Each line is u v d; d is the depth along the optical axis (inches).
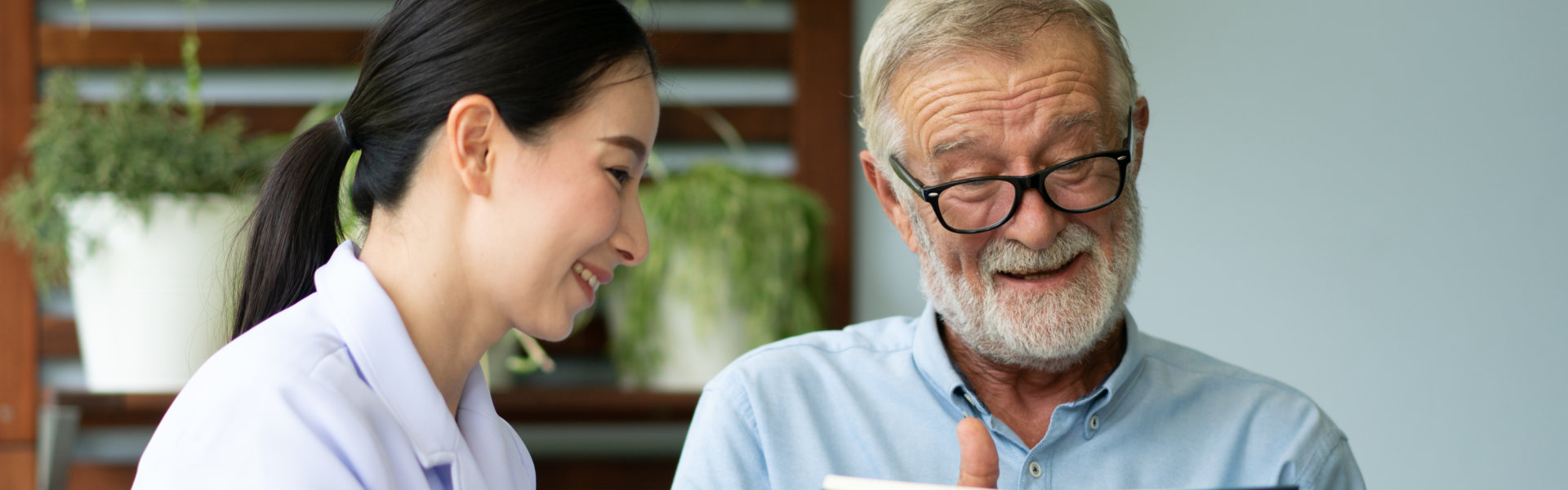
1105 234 36.7
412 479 27.7
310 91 69.7
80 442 67.9
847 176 68.7
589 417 67.7
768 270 61.6
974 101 35.0
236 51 68.1
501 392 61.4
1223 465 38.4
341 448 25.6
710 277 61.1
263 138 67.2
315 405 25.6
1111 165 36.1
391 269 29.1
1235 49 66.3
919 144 36.5
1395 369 64.6
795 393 40.9
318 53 68.4
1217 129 66.3
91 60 67.8
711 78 70.2
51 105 63.2
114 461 68.1
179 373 60.4
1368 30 65.4
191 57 65.9
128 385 60.4
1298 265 65.5
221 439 24.6
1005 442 38.8
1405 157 64.9
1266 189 65.9
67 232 59.1
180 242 59.4
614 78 28.9
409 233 28.8
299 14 69.2
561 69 28.0
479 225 28.5
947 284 37.7
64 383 68.5
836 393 40.9
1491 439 63.6
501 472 32.0
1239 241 65.9
